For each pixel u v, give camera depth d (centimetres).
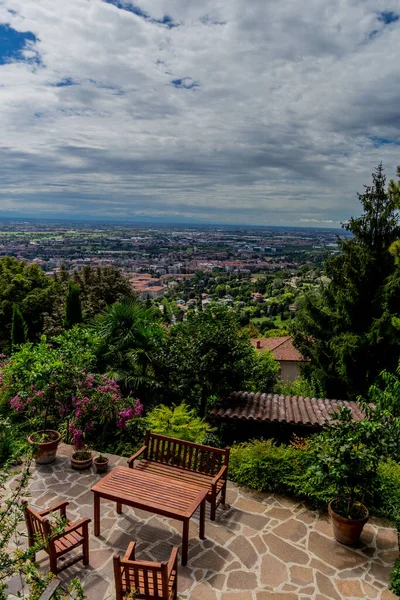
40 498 549
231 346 938
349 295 1356
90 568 428
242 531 495
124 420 705
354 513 485
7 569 314
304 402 998
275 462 587
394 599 398
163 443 571
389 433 481
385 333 1240
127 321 969
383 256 1355
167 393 944
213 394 1005
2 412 758
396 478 559
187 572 425
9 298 1939
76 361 728
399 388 616
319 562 447
